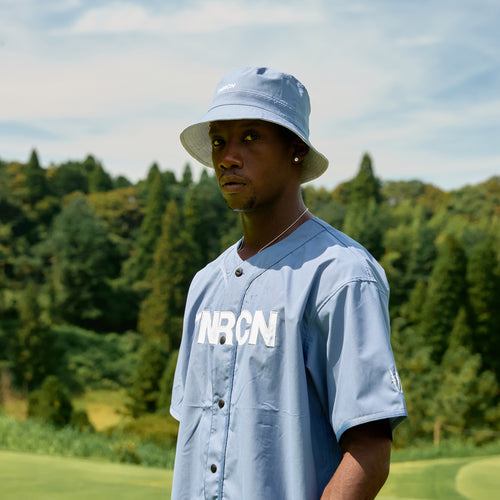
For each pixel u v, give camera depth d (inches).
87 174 5226.4
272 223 60.4
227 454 55.8
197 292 66.1
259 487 52.9
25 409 1913.1
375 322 52.5
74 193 4493.1
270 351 54.6
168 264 2898.6
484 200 5036.9
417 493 349.4
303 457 52.1
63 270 3038.9
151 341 1902.1
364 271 54.1
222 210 4151.1
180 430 61.9
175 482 60.8
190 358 62.6
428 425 1286.9
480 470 411.2
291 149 61.0
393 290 3038.9
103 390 2342.5
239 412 55.4
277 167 59.8
